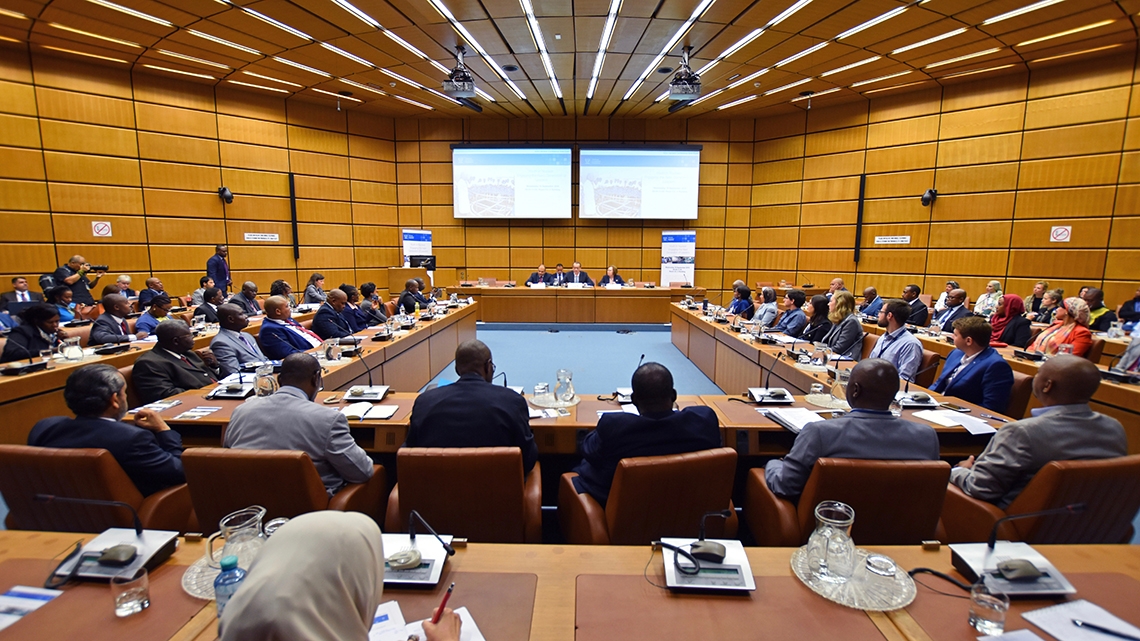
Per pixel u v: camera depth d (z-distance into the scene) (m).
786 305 5.88
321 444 2.00
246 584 0.59
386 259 10.96
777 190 10.56
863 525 1.65
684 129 10.83
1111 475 1.55
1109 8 5.66
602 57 7.30
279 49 6.94
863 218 9.57
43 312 4.23
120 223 7.96
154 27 6.23
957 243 8.66
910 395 2.87
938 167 8.73
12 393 3.41
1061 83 7.59
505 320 9.61
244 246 9.19
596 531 1.78
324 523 0.67
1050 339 4.64
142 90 8.02
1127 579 1.20
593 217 10.84
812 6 5.64
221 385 3.12
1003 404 3.02
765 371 4.25
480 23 6.13
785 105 9.74
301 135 9.64
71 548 1.30
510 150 10.58
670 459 1.65
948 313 6.30
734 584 1.15
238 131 8.95
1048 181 7.80
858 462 1.58
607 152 10.59
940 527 1.98
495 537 1.83
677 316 7.74
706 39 6.60
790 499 1.86
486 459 1.71
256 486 1.72
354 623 0.62
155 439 2.07
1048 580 1.15
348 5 5.64
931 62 7.42
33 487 1.72
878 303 6.88
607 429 1.86
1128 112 7.15
